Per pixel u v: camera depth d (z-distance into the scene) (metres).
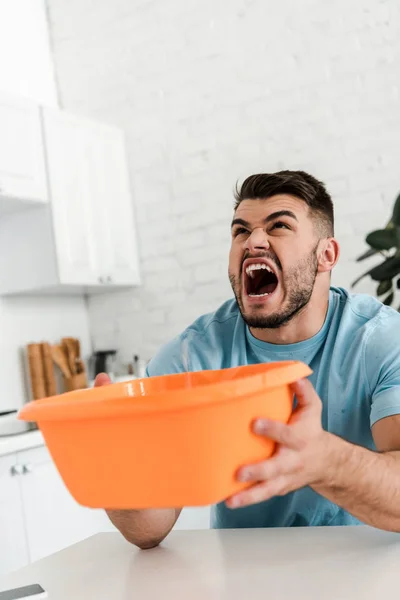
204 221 3.23
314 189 1.16
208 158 3.21
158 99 3.33
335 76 2.91
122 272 3.28
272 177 1.15
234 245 1.18
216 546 0.97
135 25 3.38
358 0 2.86
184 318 3.29
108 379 0.97
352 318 1.21
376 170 2.83
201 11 3.21
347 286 2.87
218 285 3.21
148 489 0.60
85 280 3.07
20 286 3.05
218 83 3.18
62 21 3.56
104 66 3.47
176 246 3.30
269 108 3.05
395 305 2.72
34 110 2.93
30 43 3.47
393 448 1.00
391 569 0.80
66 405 0.59
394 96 2.80
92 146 3.21
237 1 3.12
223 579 0.83
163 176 3.33
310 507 1.16
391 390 1.05
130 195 3.40
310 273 1.15
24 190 2.83
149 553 0.99
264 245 1.12
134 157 3.40
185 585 0.83
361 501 0.83
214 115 3.19
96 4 3.47
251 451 0.62
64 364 3.21
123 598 0.82
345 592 0.74
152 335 3.38
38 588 0.87
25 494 2.26
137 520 0.99
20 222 3.04
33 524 2.27
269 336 1.22
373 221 2.83
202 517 2.79
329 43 2.92
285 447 0.65
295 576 0.81
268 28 3.05
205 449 0.57
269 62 3.05
